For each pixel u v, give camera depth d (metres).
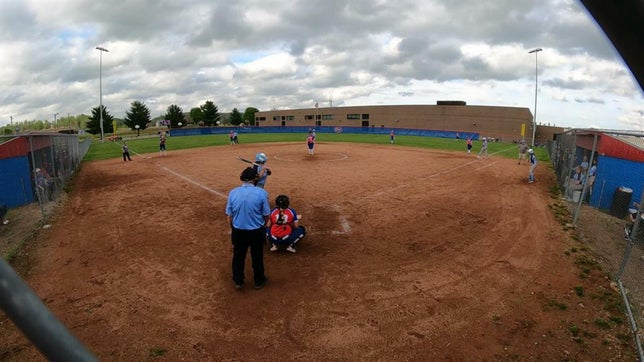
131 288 6.15
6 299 0.68
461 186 14.24
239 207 5.67
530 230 9.10
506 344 4.80
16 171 11.70
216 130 64.62
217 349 4.69
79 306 5.63
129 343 4.79
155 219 9.84
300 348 4.72
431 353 4.64
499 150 34.41
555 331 5.05
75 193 13.53
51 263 7.16
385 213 10.29
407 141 43.25
